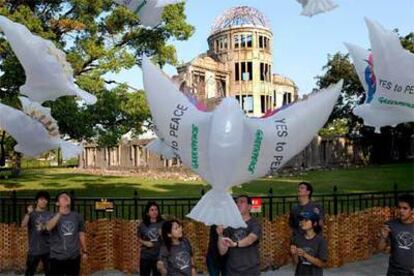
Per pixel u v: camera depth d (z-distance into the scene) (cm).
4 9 1338
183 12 1603
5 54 1361
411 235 514
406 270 514
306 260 524
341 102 3278
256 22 4425
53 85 577
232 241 514
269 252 809
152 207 636
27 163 4341
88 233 792
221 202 466
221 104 484
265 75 4450
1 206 1016
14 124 620
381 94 573
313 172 2603
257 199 825
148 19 572
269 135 478
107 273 796
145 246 635
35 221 675
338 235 826
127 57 1435
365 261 858
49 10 1541
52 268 606
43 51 556
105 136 1416
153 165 3206
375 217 891
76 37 1546
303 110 495
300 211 613
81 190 1881
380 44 544
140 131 1539
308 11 537
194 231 784
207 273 781
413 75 555
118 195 1702
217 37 4519
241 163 475
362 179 2138
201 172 487
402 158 3394
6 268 809
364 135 3272
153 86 494
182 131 484
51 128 635
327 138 3092
